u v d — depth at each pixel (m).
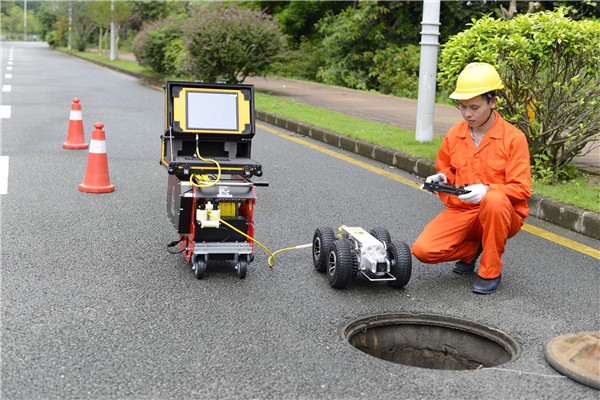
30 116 12.31
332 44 25.20
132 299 4.15
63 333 3.61
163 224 5.85
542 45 6.88
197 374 3.22
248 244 4.58
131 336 3.61
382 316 4.07
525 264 5.18
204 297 4.24
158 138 10.59
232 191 4.52
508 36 7.17
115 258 4.91
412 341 4.13
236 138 4.80
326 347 3.58
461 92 4.36
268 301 4.22
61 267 4.65
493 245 4.42
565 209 6.33
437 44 9.40
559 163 7.56
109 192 6.92
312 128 11.40
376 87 24.44
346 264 4.36
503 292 4.55
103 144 6.91
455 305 4.28
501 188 4.41
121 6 32.75
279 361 3.39
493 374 3.35
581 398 3.13
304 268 4.89
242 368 3.30
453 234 4.65
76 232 5.48
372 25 24.97
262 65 17.73
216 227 4.51
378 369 3.35
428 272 4.92
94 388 3.04
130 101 15.73
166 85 4.76
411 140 9.80
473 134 4.59
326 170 8.59
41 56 39.25
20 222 5.68
